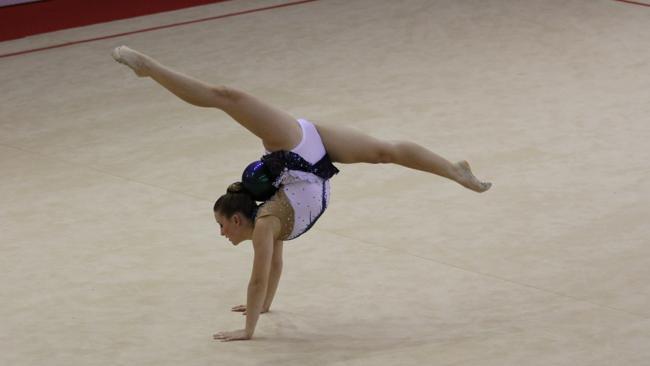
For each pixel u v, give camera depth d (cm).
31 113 3052
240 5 4484
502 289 1897
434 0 4553
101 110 3083
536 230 2178
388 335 1697
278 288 1909
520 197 2364
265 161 1664
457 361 1571
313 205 1681
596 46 3759
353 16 4278
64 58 3638
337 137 1703
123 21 4166
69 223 2241
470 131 2839
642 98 3116
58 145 2778
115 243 2130
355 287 1912
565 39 3872
